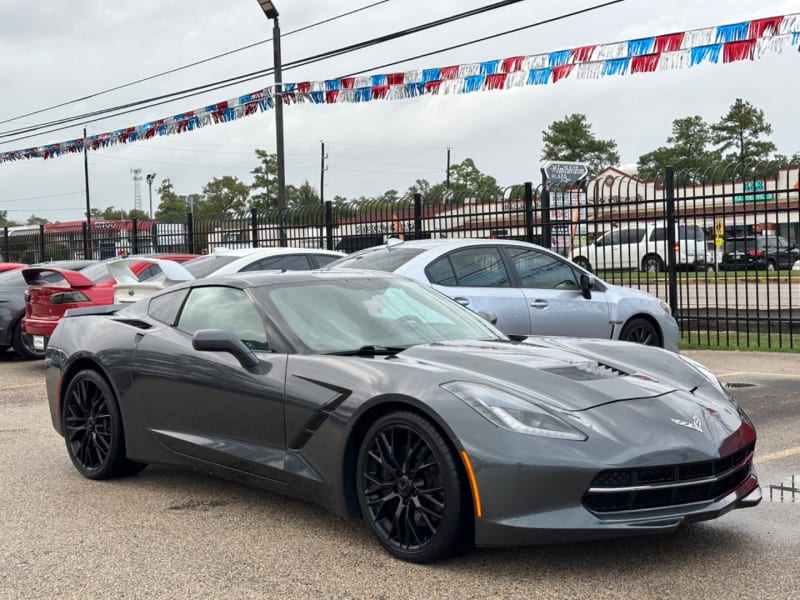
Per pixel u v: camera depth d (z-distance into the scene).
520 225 13.24
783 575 3.58
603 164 76.88
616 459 3.50
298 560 3.89
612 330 9.10
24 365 11.92
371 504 3.97
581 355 4.46
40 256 23.69
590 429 3.61
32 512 4.74
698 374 4.43
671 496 3.65
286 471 4.26
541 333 8.45
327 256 10.75
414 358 4.18
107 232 21.59
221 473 4.65
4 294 12.16
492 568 3.73
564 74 11.34
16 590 3.60
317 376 4.20
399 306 4.97
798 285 20.47
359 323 4.68
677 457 3.59
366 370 4.07
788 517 4.37
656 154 73.38
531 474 3.50
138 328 5.29
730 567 3.69
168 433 4.94
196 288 5.19
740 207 24.53
